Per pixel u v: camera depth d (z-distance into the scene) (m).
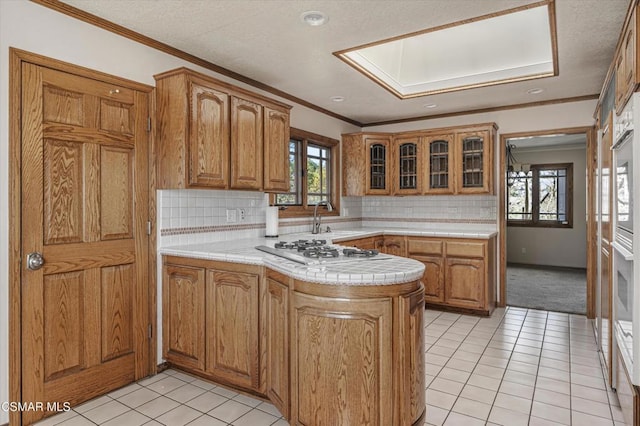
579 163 7.32
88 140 2.40
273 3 2.25
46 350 2.20
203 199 3.17
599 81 3.64
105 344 2.49
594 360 3.03
